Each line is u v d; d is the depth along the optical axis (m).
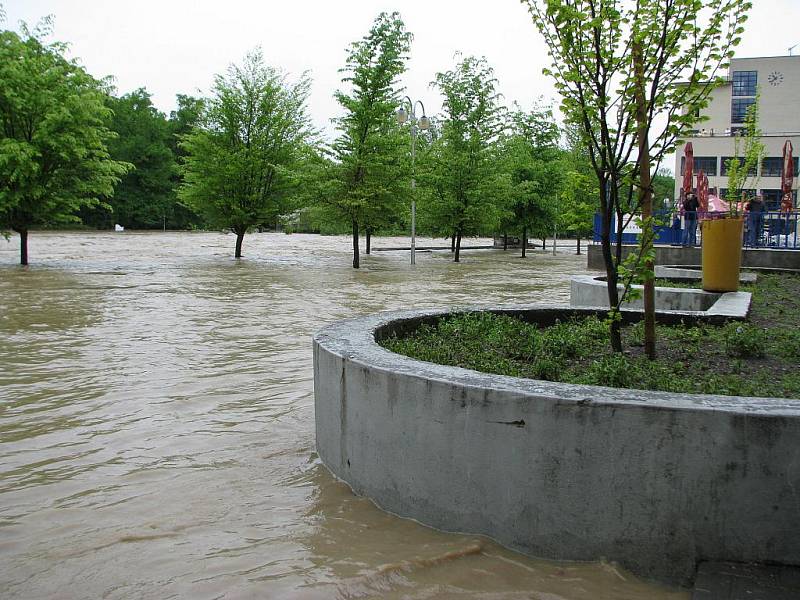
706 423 3.11
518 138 40.81
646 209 5.10
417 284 19.89
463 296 16.69
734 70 51.91
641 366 4.63
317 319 12.13
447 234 33.75
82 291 16.58
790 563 3.06
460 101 33.94
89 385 7.16
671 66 4.83
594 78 4.89
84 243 44.09
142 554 3.53
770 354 5.58
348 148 27.61
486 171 33.59
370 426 4.09
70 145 24.30
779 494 3.05
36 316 12.31
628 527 3.26
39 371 7.81
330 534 3.71
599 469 3.27
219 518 3.96
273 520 3.92
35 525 3.88
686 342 6.00
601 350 5.56
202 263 27.72
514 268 27.77
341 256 34.41
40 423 5.85
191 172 30.75
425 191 33.00
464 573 3.27
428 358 4.74
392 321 5.71
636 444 3.21
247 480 4.55
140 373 7.73
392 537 3.66
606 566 3.28
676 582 3.19
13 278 19.95
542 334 5.97
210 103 29.70
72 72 25.48
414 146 32.06
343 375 4.33
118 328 10.98
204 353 8.91
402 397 3.83
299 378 7.53
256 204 30.64
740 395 3.89
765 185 48.53
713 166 49.97
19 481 4.56
